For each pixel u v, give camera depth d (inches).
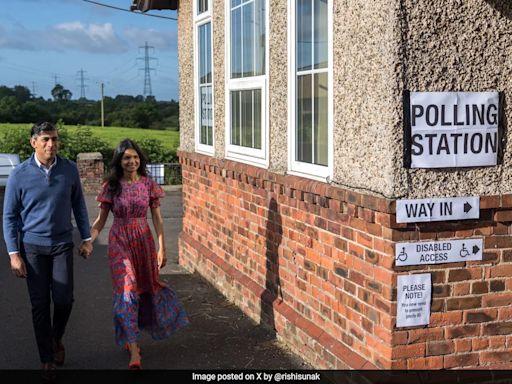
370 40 162.7
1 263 372.2
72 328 253.0
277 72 219.1
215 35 280.4
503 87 163.6
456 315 164.6
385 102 157.3
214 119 287.4
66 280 202.4
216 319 256.2
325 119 190.7
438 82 158.4
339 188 179.5
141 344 233.3
